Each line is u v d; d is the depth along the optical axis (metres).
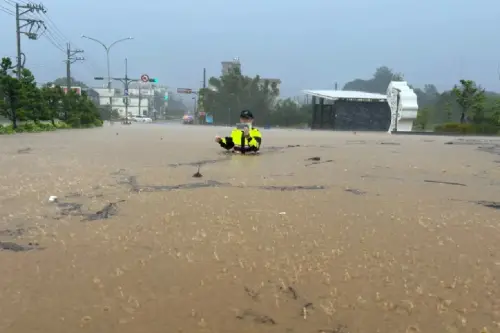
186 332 1.62
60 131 18.73
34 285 2.00
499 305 1.86
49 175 5.08
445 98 50.28
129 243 2.60
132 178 4.94
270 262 2.32
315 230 2.92
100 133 17.27
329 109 47.28
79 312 1.76
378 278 2.12
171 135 16.19
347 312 1.79
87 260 2.32
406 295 1.94
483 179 5.32
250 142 8.23
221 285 2.03
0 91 16.14
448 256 2.45
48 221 3.07
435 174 5.71
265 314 1.76
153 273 2.16
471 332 1.64
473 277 2.15
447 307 1.84
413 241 2.71
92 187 4.34
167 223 3.04
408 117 30.69
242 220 3.15
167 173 5.36
